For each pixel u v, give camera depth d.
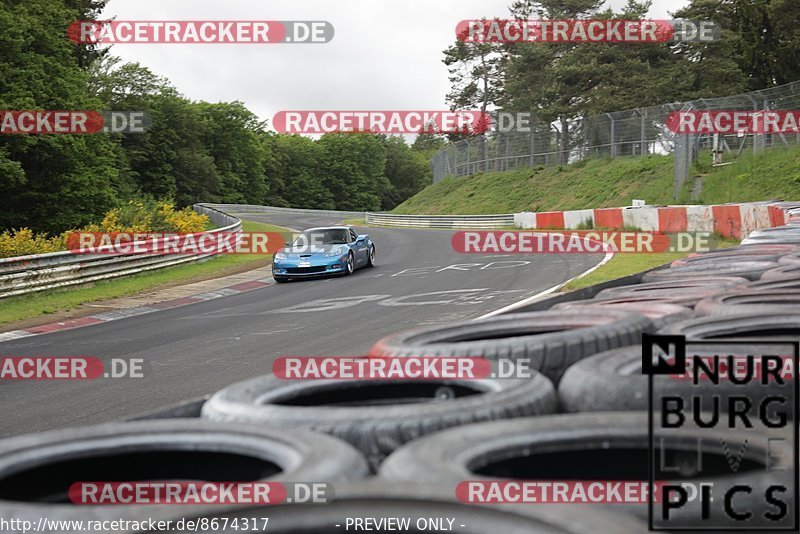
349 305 27.25
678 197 76.56
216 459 4.45
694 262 14.26
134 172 151.25
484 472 3.82
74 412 13.73
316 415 4.75
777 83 91.31
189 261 49.88
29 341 23.48
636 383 5.16
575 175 101.88
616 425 4.08
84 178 76.75
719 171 76.25
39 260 34.72
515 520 2.83
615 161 100.75
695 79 108.06
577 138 108.94
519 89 119.38
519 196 104.94
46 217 76.50
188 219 63.66
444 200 120.44
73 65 82.12
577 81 110.88
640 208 56.66
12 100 69.00
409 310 24.56
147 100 167.00
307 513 3.04
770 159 71.12
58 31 78.88
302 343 19.69
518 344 6.59
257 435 4.36
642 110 96.88
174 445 4.45
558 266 36.06
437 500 2.98
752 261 13.58
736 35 106.12
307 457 3.90
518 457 3.96
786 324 6.88
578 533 2.61
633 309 8.38
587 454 4.06
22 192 74.38
